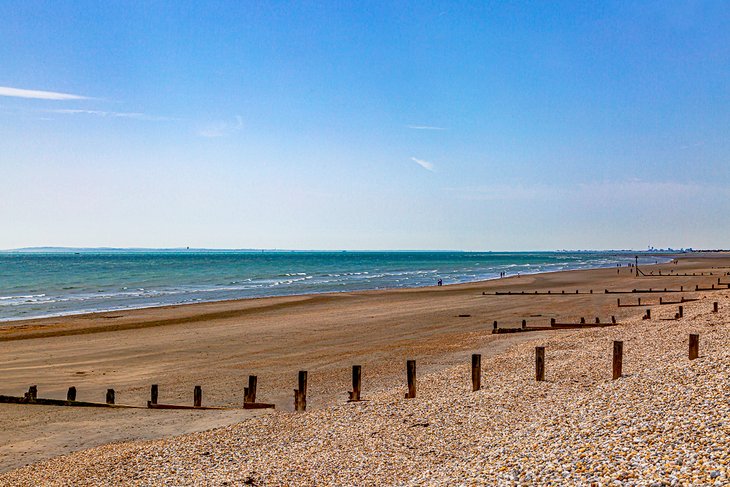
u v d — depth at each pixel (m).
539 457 10.57
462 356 27.30
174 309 52.84
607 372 18.69
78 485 12.58
